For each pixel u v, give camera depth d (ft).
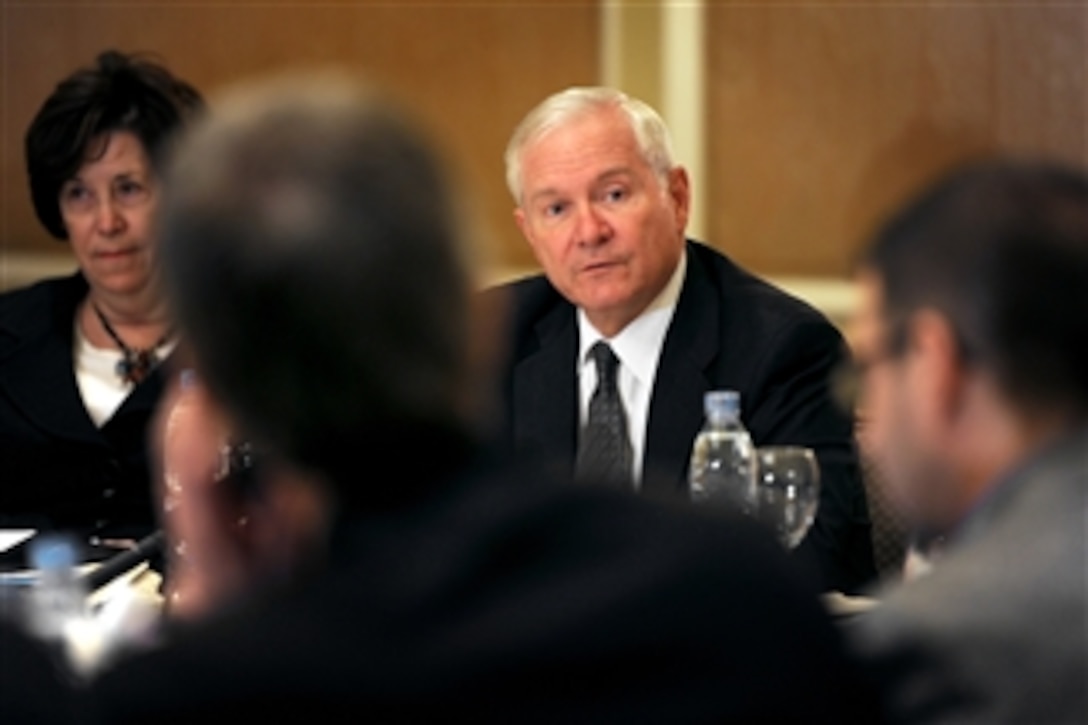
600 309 27.66
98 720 9.19
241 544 11.32
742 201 45.80
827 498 26.17
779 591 9.74
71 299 34.55
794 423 27.07
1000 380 11.98
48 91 41.09
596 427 27.84
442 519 9.66
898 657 11.71
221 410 9.82
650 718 9.23
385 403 9.53
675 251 28.09
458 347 9.73
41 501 32.65
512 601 9.40
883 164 46.73
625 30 44.04
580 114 27.96
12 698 10.45
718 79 45.32
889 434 12.59
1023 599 11.60
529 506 9.81
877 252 12.63
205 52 41.81
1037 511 11.91
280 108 9.78
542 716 9.14
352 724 9.04
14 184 41.09
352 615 9.30
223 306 9.43
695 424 27.17
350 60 42.63
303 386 9.46
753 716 9.36
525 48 43.62
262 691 9.08
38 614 17.61
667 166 28.27
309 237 9.35
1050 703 11.39
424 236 9.57
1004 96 47.42
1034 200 12.09
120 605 20.30
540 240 28.17
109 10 41.29
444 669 9.11
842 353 27.86
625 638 9.33
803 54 45.88
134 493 32.58
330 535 9.71
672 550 9.74
